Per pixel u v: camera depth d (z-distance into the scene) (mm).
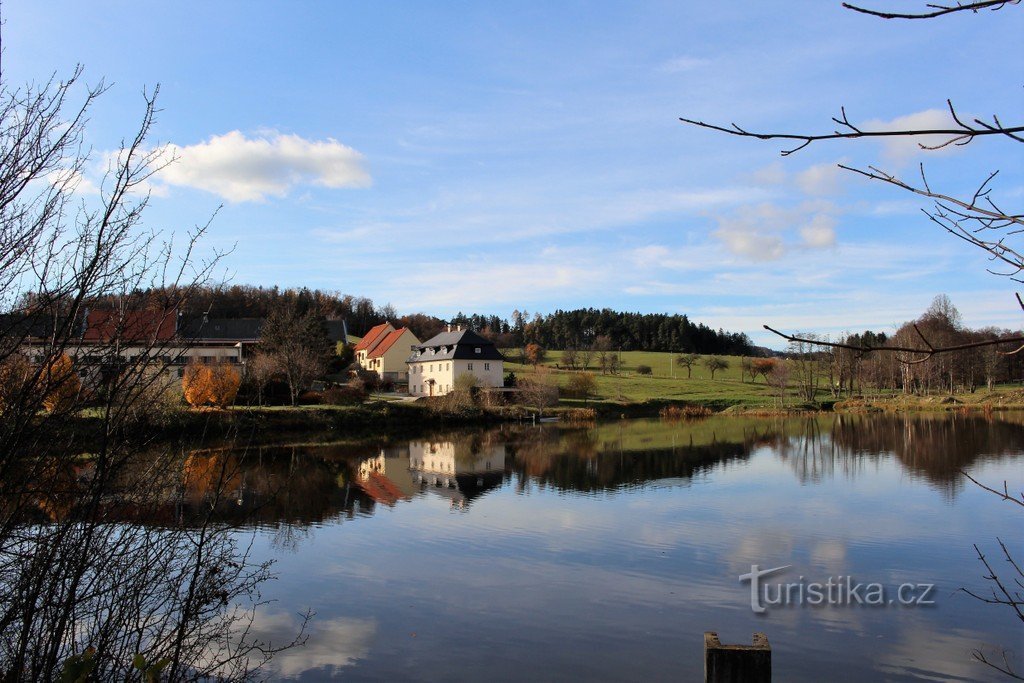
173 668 5484
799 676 11359
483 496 26375
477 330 169250
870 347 2736
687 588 15562
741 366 111125
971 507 23094
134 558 5512
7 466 4527
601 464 34719
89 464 5082
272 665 11539
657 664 11836
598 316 152750
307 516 22734
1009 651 12156
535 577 16344
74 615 5227
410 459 37188
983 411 61406
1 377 4656
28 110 4660
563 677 11375
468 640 12773
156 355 5070
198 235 5297
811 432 49000
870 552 18109
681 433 50438
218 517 13508
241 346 65125
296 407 53469
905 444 39875
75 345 4887
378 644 12531
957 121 2402
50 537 4984
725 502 24625
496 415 62031
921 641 12633
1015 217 2826
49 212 4770
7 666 5047
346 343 96812
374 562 17469
